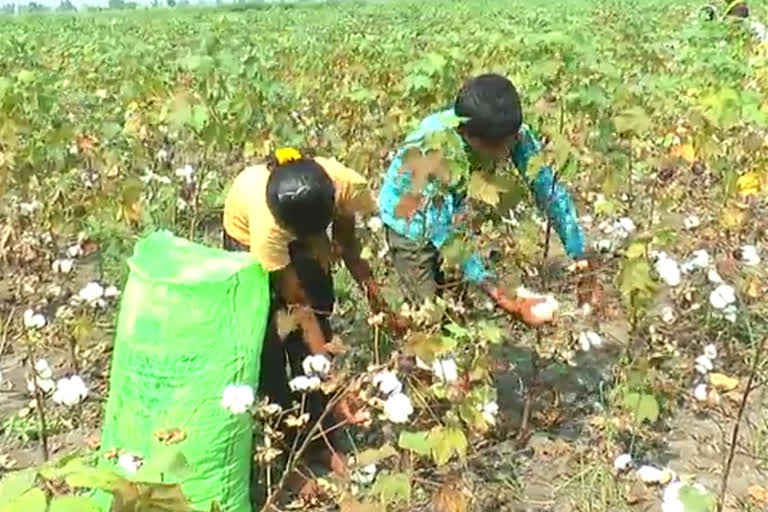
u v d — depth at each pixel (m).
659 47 10.25
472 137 3.75
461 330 3.39
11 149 5.53
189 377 3.23
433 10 32.31
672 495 2.85
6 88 5.66
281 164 3.55
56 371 4.91
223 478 3.35
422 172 3.70
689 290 4.76
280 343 3.77
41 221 5.79
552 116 5.09
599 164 4.99
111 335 5.09
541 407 4.39
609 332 4.87
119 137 6.82
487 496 3.85
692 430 4.32
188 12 39.59
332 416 3.89
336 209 3.80
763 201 6.23
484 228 4.55
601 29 13.73
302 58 11.02
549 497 3.90
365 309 4.98
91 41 17.95
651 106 6.26
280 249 3.46
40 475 1.84
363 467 3.46
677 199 5.87
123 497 1.80
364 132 7.47
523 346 4.80
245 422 3.37
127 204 5.48
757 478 4.02
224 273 3.33
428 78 6.71
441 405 3.61
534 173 4.03
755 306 5.05
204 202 6.81
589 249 5.14
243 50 9.62
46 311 5.42
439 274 4.23
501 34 8.33
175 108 5.38
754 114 5.68
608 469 3.89
